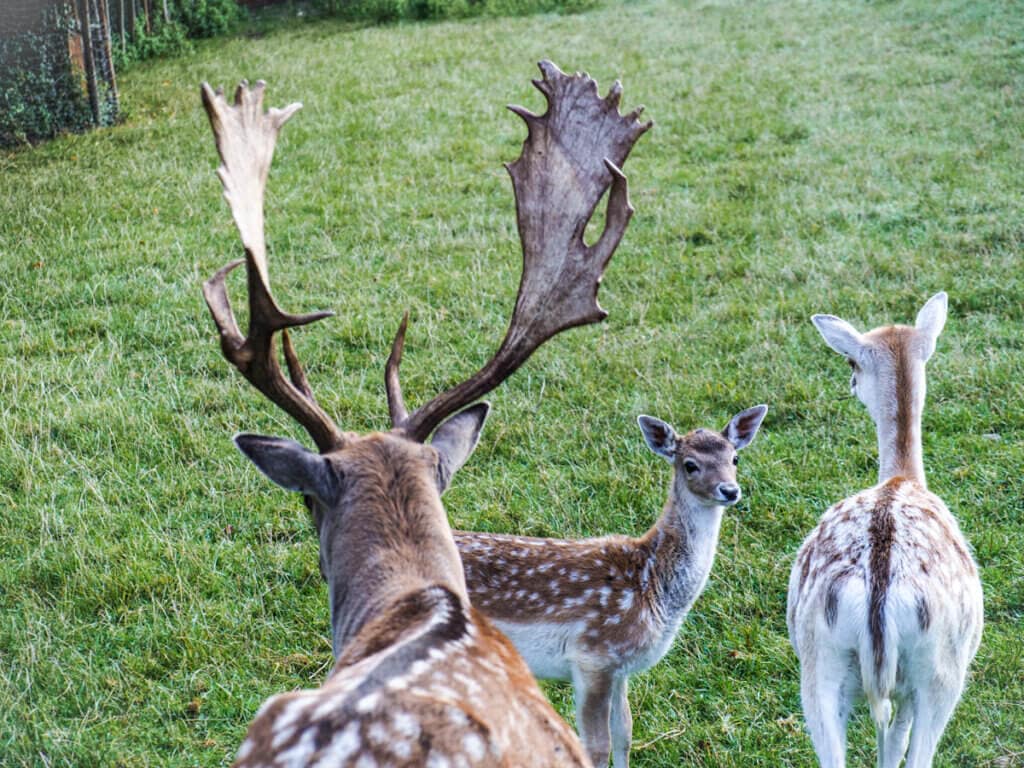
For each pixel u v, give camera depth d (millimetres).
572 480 7566
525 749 2709
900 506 4785
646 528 7051
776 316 9734
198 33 23000
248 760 2613
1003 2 21031
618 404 8391
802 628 4711
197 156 14539
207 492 7410
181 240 11773
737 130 15000
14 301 10273
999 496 7164
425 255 11320
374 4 24234
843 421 8117
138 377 8945
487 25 22812
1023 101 15453
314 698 2670
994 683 5691
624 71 18156
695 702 5762
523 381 8820
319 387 8781
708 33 20922
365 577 3264
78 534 6902
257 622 6223
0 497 7277
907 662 4492
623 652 5523
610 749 5566
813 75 17453
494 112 16203
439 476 3604
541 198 4102
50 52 15719
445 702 2621
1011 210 11742
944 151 13711
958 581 4594
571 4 24359
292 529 7094
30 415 8203
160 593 6469
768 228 11711
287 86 17781
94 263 11125
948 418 8039
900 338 5695
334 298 10359
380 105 16656
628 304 10141
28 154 14734
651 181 13336
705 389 8516
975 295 9852
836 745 4492
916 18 20750
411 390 8734
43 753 5227
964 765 5254
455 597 3129
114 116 16281
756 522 7082
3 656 5922
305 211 12680
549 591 5539
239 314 9984
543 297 4004
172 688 5762
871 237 11398
